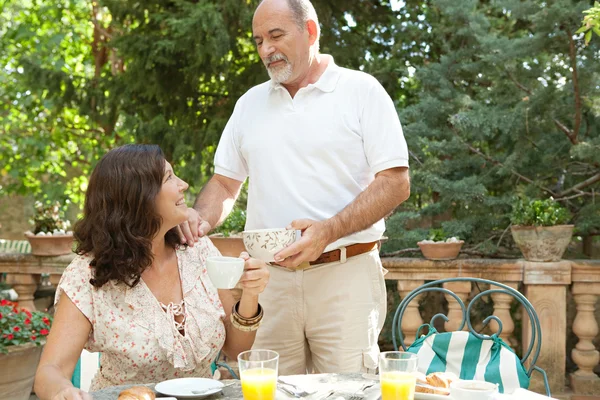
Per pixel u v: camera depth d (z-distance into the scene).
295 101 2.56
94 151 10.05
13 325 3.53
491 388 1.67
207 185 2.87
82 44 10.74
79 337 2.05
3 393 3.40
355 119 2.53
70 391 1.69
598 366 4.73
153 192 2.08
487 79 5.62
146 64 6.75
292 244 2.11
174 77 7.00
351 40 6.91
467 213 5.39
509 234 5.28
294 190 2.55
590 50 4.93
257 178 2.64
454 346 2.18
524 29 6.40
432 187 5.15
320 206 2.54
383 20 7.24
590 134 5.27
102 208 2.08
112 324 2.07
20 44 10.34
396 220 5.14
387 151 2.49
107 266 2.06
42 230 4.57
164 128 6.84
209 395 1.77
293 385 1.82
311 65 2.57
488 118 5.00
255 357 1.63
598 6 3.91
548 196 5.35
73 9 10.31
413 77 5.76
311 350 2.69
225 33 6.27
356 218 2.38
